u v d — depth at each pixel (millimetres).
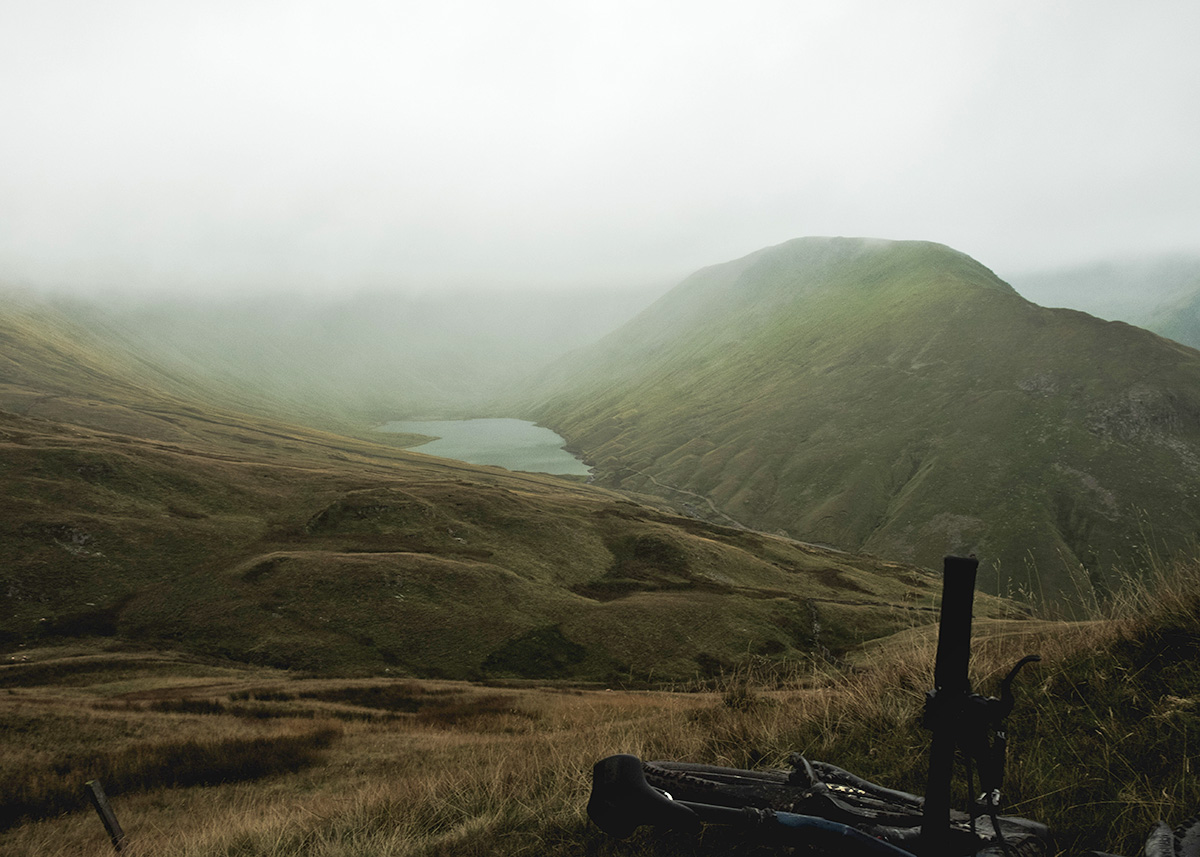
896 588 136125
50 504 114938
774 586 129375
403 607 99250
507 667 91250
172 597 99938
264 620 95250
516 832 4906
